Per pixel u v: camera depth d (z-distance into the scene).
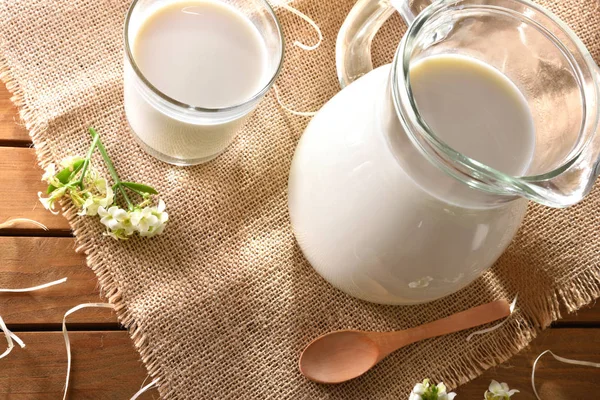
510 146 0.54
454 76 0.54
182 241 0.64
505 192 0.50
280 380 0.63
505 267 0.66
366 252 0.56
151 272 0.63
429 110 0.54
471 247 0.54
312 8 0.67
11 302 0.62
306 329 0.64
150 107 0.58
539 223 0.66
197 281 0.63
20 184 0.64
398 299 0.59
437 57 0.54
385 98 0.53
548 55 0.53
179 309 0.63
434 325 0.64
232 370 0.63
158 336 0.62
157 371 0.62
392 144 0.52
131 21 0.58
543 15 0.52
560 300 0.67
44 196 0.64
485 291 0.65
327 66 0.67
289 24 0.67
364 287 0.59
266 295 0.64
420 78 0.54
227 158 0.65
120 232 0.61
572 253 0.66
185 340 0.62
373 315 0.65
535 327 0.65
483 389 0.65
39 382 0.62
